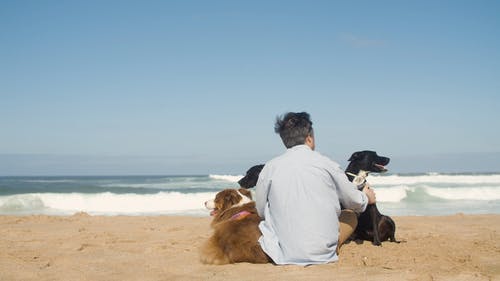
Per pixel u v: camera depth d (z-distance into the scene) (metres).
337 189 4.84
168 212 17.19
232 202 5.73
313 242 4.62
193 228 9.13
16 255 5.93
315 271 4.43
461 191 23.28
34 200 19.34
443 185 30.48
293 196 4.69
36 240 7.33
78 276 4.70
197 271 4.83
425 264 4.84
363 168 6.61
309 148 4.91
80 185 33.78
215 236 5.29
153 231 8.60
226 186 33.19
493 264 5.00
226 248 5.11
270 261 4.95
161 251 6.27
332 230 4.73
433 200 22.27
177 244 6.93
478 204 20.12
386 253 5.47
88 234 8.09
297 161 4.76
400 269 4.58
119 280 4.52
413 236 7.43
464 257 5.31
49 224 9.88
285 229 4.71
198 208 18.72
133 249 6.45
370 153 6.67
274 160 4.93
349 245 6.05
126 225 9.74
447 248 5.90
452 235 7.71
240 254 5.04
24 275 4.76
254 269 4.65
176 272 4.82
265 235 4.89
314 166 4.72
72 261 5.52
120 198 19.88
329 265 4.68
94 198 19.70
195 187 31.89
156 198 19.98
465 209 17.86
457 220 10.41
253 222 5.23
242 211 5.52
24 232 8.38
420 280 4.09
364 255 5.32
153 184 36.50
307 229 4.65
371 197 6.05
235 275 4.43
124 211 17.70
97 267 5.14
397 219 10.68
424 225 9.42
